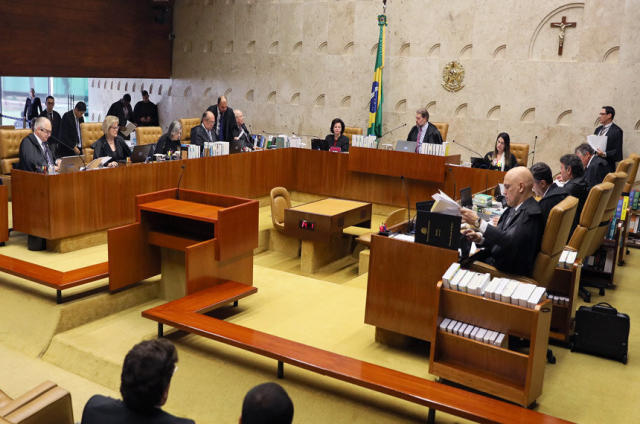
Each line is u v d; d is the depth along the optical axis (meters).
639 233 7.79
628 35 9.18
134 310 5.20
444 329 3.68
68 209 6.35
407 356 4.22
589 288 5.97
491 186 8.02
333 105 11.92
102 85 16.03
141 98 15.17
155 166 7.34
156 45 13.83
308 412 3.74
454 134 10.79
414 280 4.05
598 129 8.61
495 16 10.15
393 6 11.00
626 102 9.31
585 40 9.52
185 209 5.14
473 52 10.41
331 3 11.63
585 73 9.58
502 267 3.95
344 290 5.65
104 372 4.32
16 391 4.17
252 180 9.00
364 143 9.11
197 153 8.02
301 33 12.09
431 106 10.98
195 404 3.98
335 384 3.96
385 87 11.31
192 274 4.72
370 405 3.74
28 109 13.12
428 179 8.52
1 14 11.12
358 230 8.02
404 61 11.05
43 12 11.71
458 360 3.69
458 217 3.83
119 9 12.98
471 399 3.34
